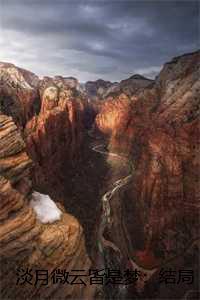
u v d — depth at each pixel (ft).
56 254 53.72
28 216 52.54
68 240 56.95
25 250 49.21
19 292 46.34
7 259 46.37
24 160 59.52
